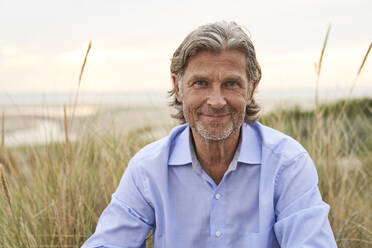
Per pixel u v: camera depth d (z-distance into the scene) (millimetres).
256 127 1443
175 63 1328
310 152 2318
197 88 1257
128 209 1414
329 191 2047
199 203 1351
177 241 1370
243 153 1335
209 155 1344
